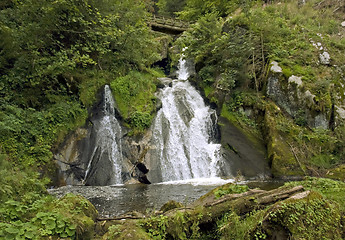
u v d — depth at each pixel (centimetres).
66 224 395
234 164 1141
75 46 1130
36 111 1006
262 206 431
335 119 1104
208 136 1348
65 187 947
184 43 1753
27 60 973
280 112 1205
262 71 1380
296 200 373
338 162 1000
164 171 1124
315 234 343
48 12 989
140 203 732
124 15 1390
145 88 1370
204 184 982
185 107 1415
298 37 1435
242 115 1316
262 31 1442
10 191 466
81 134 1081
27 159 883
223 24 1750
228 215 425
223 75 1439
